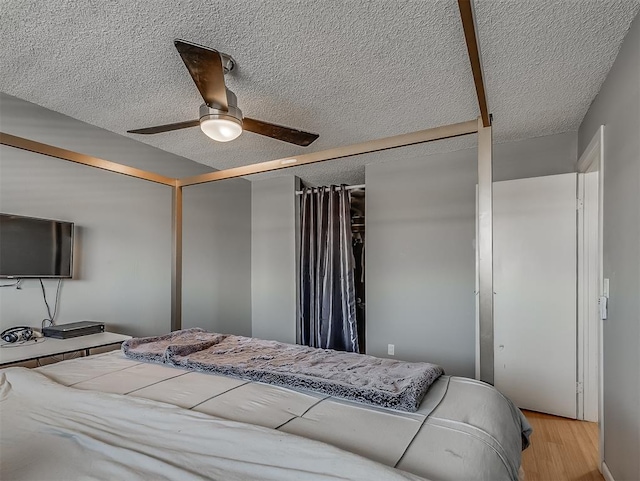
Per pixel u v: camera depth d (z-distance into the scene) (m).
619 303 1.82
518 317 2.97
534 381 2.89
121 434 1.06
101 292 2.90
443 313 3.48
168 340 2.22
